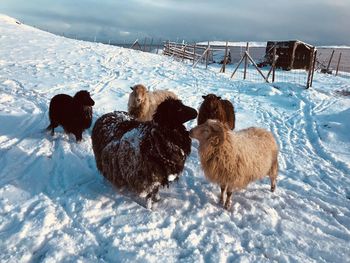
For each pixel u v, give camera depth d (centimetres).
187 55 1398
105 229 192
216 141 213
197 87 693
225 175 220
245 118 479
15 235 179
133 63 929
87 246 178
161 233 194
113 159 224
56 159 285
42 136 334
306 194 261
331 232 211
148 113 388
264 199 246
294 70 1220
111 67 815
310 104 564
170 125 208
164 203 229
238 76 947
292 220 222
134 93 375
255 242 194
